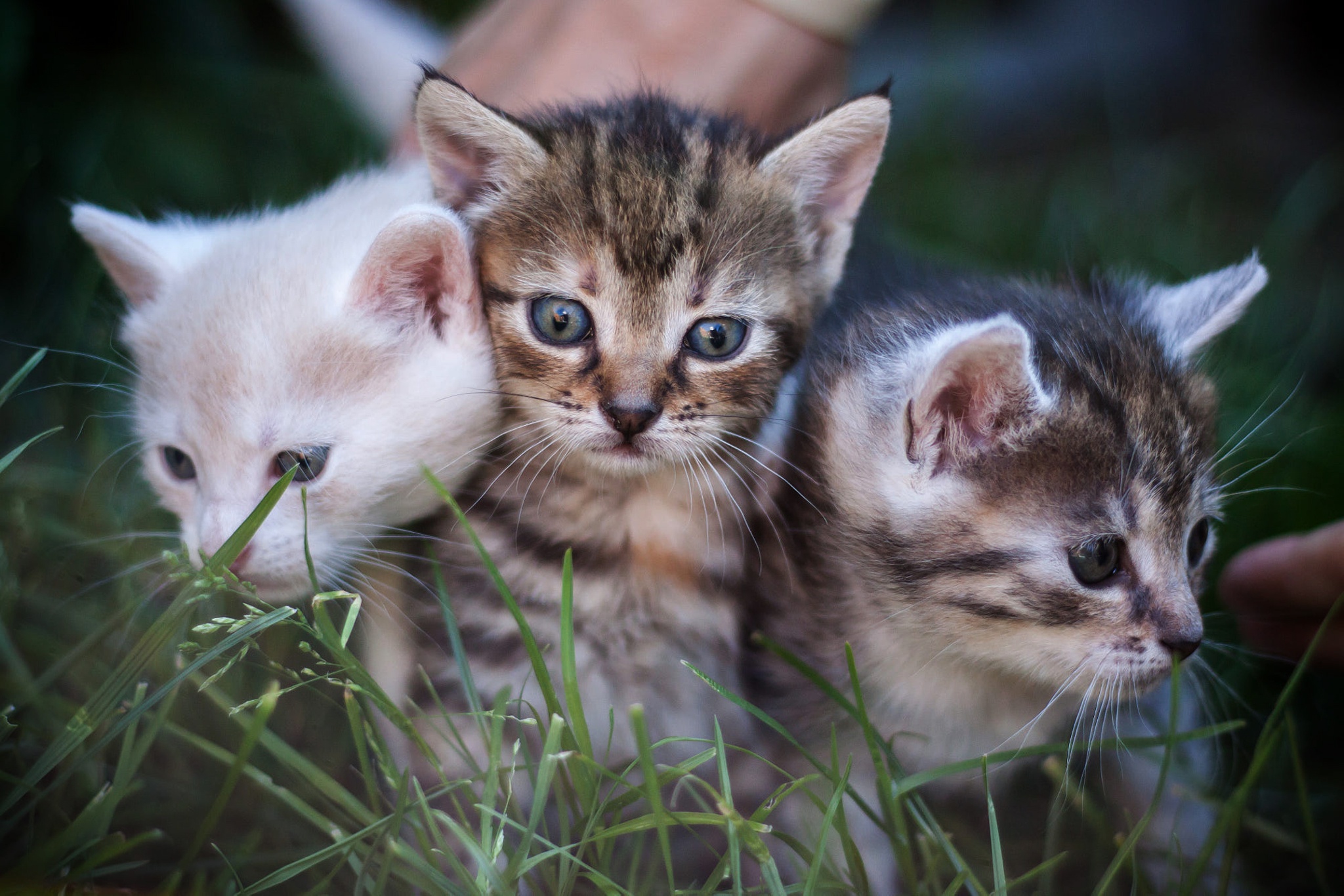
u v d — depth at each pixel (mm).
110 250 413
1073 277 436
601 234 401
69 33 561
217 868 368
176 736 385
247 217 437
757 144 419
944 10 761
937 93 623
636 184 405
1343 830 404
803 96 486
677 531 406
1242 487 469
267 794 380
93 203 505
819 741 395
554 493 405
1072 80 729
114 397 438
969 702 400
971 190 591
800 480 405
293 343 393
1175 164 628
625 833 369
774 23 475
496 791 375
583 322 400
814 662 400
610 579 404
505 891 349
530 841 356
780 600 405
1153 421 391
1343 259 574
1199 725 421
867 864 390
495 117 405
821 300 425
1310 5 712
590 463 401
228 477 391
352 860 358
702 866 393
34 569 418
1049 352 394
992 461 388
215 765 384
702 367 404
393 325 400
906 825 387
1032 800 405
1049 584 385
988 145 693
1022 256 548
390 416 397
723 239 405
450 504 378
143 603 392
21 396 464
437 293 403
